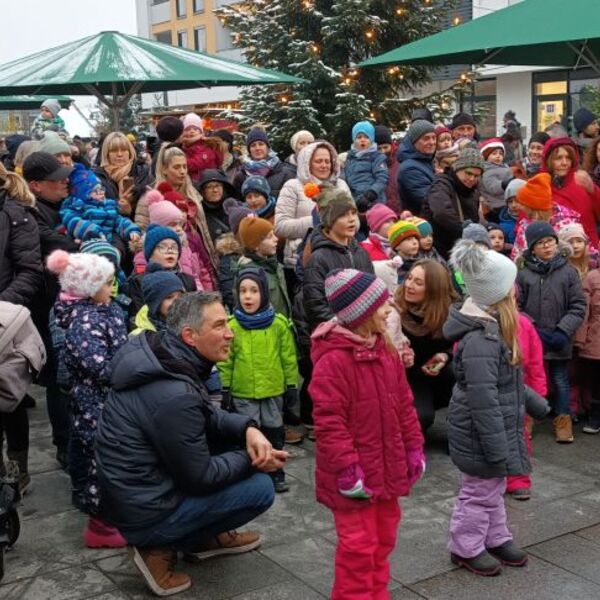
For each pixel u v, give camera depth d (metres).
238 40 14.64
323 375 3.29
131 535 3.51
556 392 5.56
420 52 6.50
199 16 38.34
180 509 3.51
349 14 13.48
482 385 3.64
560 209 6.31
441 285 5.16
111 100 8.94
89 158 10.02
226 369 4.75
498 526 3.85
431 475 4.95
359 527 3.33
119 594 3.64
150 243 4.75
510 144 12.58
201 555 3.91
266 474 3.78
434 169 7.82
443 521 4.32
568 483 4.82
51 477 5.06
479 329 3.74
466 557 3.78
